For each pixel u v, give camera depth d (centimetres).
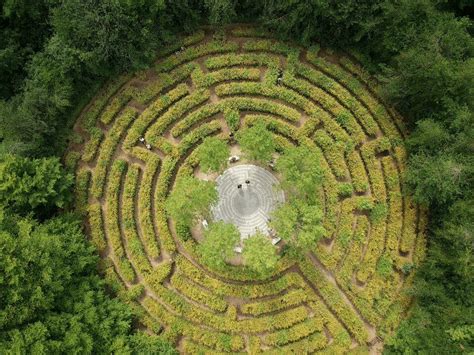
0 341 2961
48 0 3903
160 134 4100
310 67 4269
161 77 4181
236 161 4088
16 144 3594
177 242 3928
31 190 3456
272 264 3291
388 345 3588
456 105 3569
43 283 3108
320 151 4000
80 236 3597
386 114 4112
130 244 3862
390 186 3969
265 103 4116
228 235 3366
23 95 3975
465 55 3653
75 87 4056
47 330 3041
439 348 3250
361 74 4191
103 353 3306
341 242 3841
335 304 3725
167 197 3988
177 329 3669
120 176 4019
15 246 3070
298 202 3509
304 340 3672
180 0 3900
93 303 3416
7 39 4044
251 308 3719
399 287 3822
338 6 3725
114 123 4138
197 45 4294
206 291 3819
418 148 3772
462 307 3359
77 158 4038
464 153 3519
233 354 3628
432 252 3600
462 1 3994
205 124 4091
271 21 3988
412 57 3531
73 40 3741
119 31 3734
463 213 3434
